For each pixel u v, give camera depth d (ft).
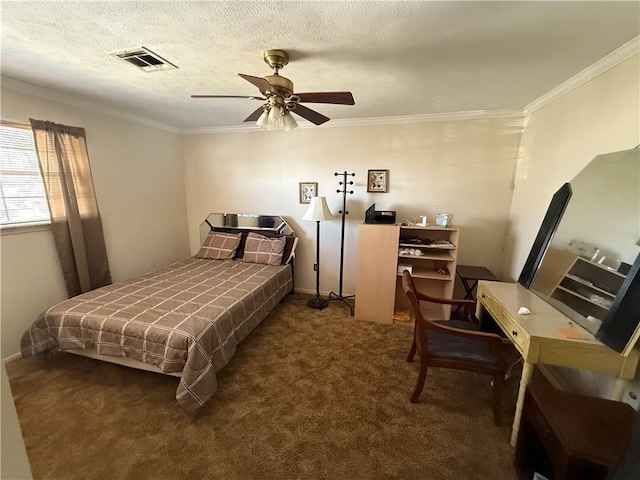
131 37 5.14
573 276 5.61
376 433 5.41
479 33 4.95
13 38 5.17
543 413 4.18
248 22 4.63
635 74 5.16
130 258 11.01
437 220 9.70
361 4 4.16
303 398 6.32
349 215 11.72
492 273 10.06
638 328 4.06
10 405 1.92
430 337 6.39
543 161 8.08
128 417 5.77
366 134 10.98
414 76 6.81
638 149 4.89
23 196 7.79
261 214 12.86
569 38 5.07
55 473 4.66
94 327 6.57
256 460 4.90
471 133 9.98
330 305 11.44
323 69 6.45
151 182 11.80
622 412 4.17
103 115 9.69
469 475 4.65
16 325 7.67
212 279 9.58
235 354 8.00
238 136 12.54
